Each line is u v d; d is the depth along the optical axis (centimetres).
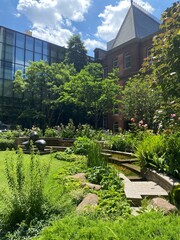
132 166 675
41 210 315
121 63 2522
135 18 2562
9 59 2725
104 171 548
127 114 1608
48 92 2562
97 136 1331
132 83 1645
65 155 891
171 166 489
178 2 468
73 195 392
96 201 369
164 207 305
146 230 181
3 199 326
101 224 200
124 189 447
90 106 2080
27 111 2525
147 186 475
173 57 429
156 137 640
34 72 2497
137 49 2367
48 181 512
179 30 419
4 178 526
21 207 309
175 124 469
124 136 1070
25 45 2864
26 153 1031
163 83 454
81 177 537
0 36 2677
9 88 2691
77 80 2053
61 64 2672
